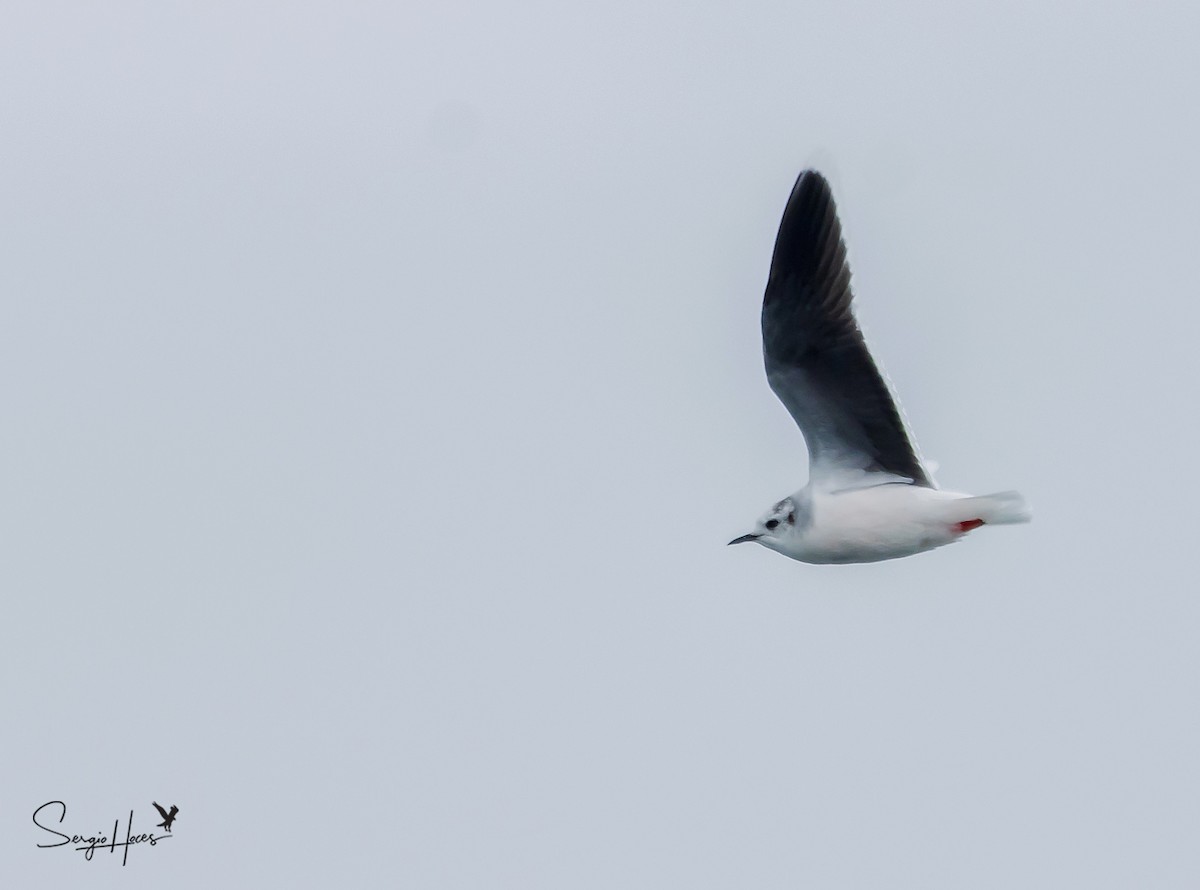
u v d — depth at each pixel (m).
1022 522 13.71
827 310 14.12
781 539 14.60
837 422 14.33
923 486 14.20
